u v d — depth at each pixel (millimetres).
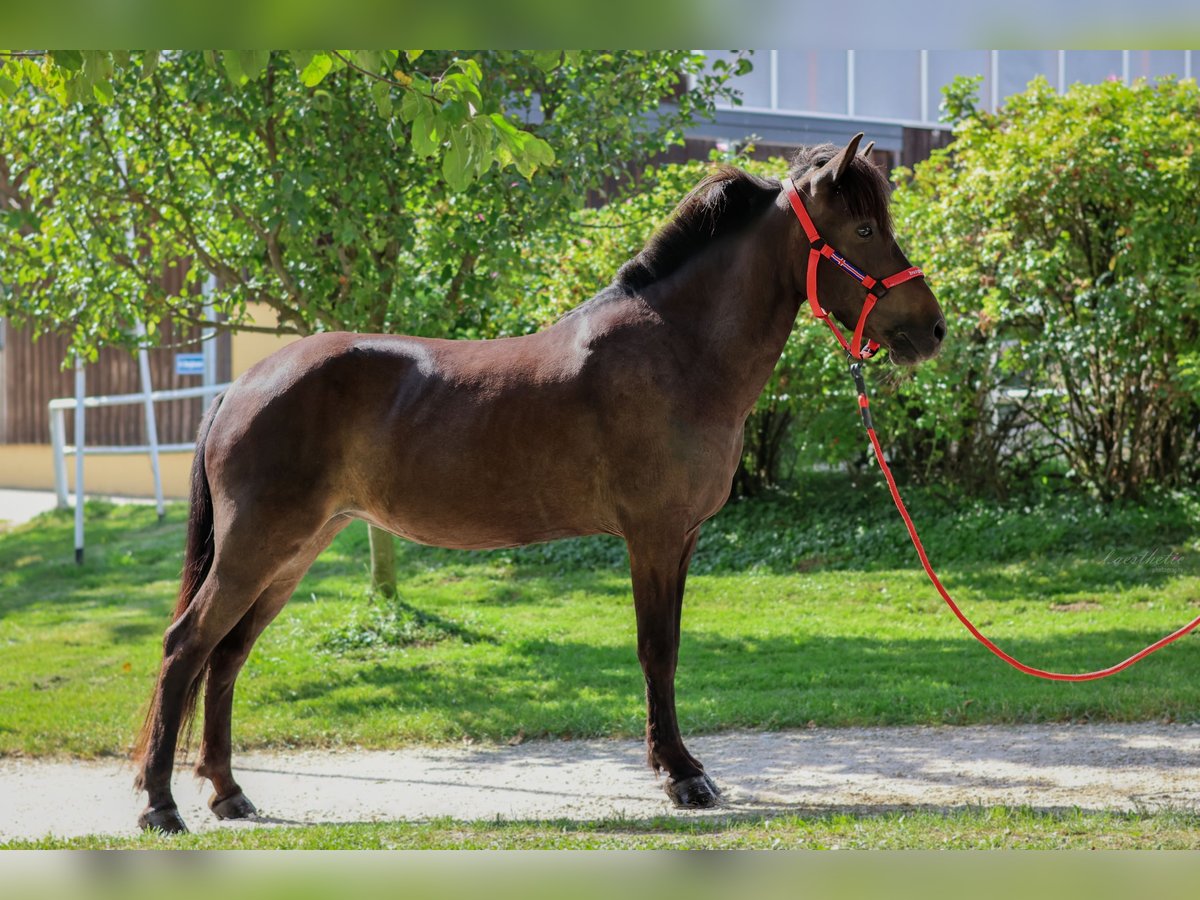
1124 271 10914
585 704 6949
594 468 4727
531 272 9102
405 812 5141
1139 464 11492
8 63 4914
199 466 5027
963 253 11375
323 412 4867
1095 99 11148
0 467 21562
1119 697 6398
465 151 4316
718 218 4820
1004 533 11406
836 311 4734
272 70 7812
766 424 13102
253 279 9219
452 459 4781
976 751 5738
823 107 17031
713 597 10633
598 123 8242
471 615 9797
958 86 12125
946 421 11703
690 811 4723
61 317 8898
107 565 13461
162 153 8320
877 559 11516
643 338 4738
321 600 10742
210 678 5113
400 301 8258
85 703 7355
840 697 6812
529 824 4508
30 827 5113
